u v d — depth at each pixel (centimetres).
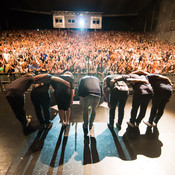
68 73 288
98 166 200
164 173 190
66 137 263
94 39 1962
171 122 320
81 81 269
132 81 256
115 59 749
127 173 189
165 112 371
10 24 2342
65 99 259
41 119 283
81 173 187
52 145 241
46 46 1304
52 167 196
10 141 251
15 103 250
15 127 295
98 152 227
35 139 256
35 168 194
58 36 2058
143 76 272
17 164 200
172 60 737
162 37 1705
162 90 260
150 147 240
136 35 2130
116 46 1416
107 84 274
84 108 266
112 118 288
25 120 285
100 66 574
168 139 261
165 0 1694
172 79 513
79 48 1284
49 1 2055
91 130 287
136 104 266
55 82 259
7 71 573
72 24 2552
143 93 251
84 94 254
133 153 226
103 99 442
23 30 2138
